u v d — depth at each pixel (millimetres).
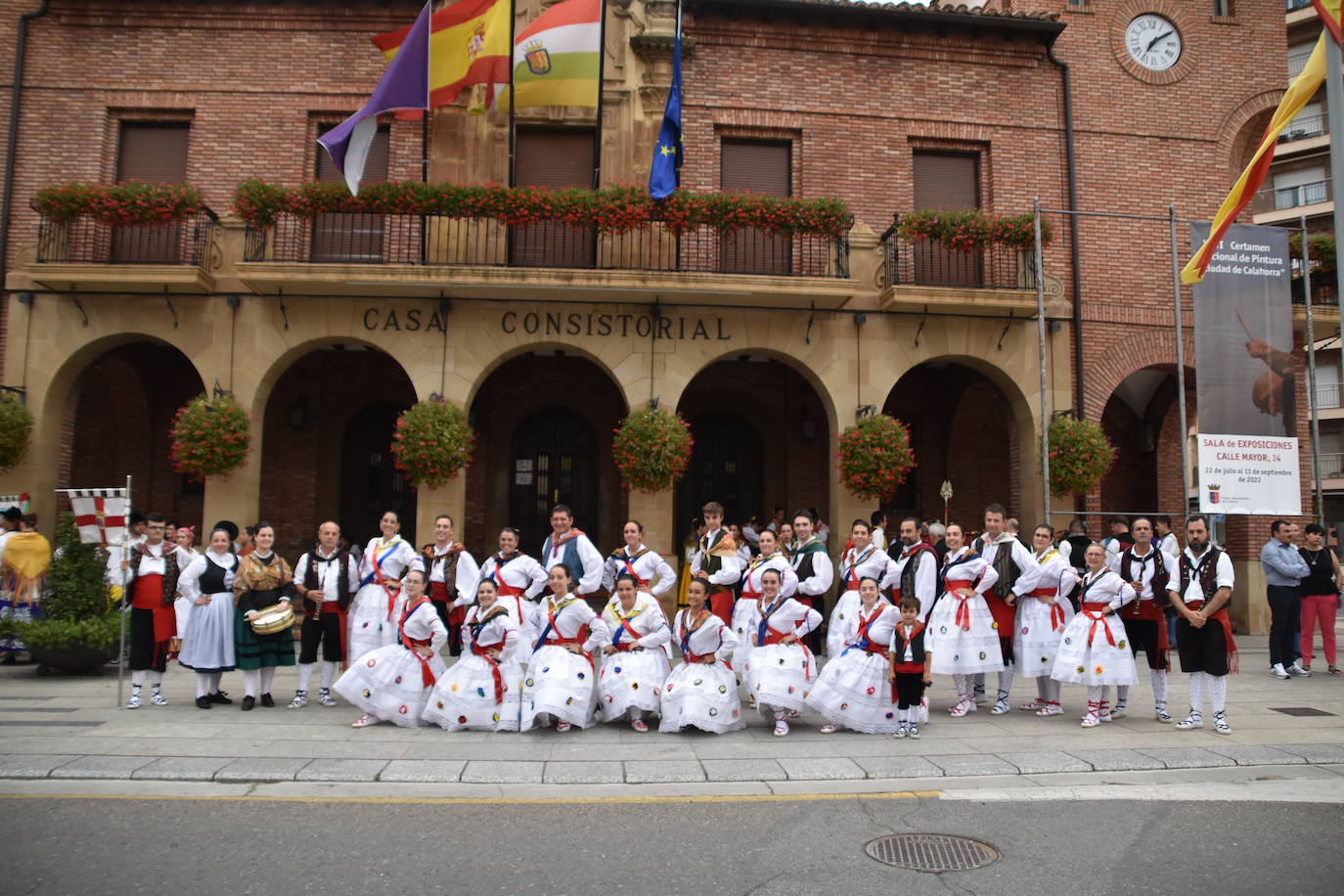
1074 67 14875
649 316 13203
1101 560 8117
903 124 14367
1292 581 10539
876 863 4672
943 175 14617
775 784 6152
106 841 4879
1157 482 16312
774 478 15906
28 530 11312
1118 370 14195
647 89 13844
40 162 13500
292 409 14977
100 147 13562
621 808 5578
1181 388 12625
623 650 7770
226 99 13711
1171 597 7906
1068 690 10195
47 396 12703
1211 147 15023
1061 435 13023
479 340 12992
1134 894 4289
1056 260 14250
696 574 9047
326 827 5176
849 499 13180
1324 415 32156
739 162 14266
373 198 12273
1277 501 12375
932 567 8328
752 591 8750
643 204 12414
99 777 6055
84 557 10258
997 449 16453
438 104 12953
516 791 5922
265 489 14914
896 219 13398
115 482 14914
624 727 7801
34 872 4430
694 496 16094
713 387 15938
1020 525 13844
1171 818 5430
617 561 8617
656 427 12359
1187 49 15164
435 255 12938
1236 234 12719
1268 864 4688
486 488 15328
